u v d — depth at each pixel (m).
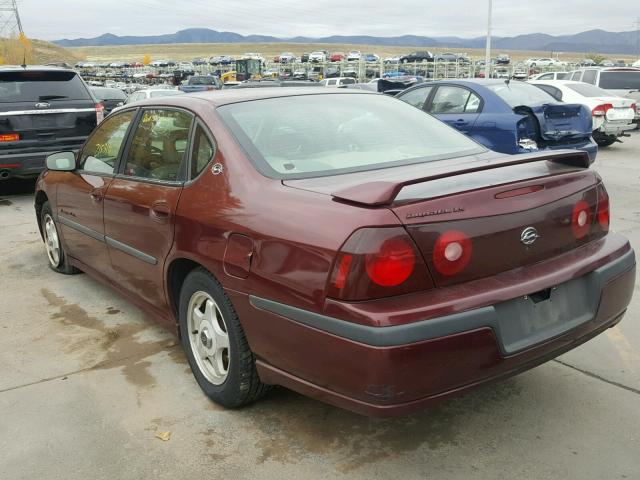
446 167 3.08
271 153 3.05
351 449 2.82
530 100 8.54
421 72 53.38
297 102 3.55
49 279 5.36
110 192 3.94
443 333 2.29
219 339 3.10
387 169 3.03
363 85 17.33
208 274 3.03
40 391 3.39
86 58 144.00
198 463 2.74
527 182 2.64
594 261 2.80
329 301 2.35
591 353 3.70
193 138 3.32
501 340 2.44
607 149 14.23
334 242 2.34
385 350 2.22
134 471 2.70
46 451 2.85
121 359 3.78
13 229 7.25
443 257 2.37
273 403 3.21
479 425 2.97
